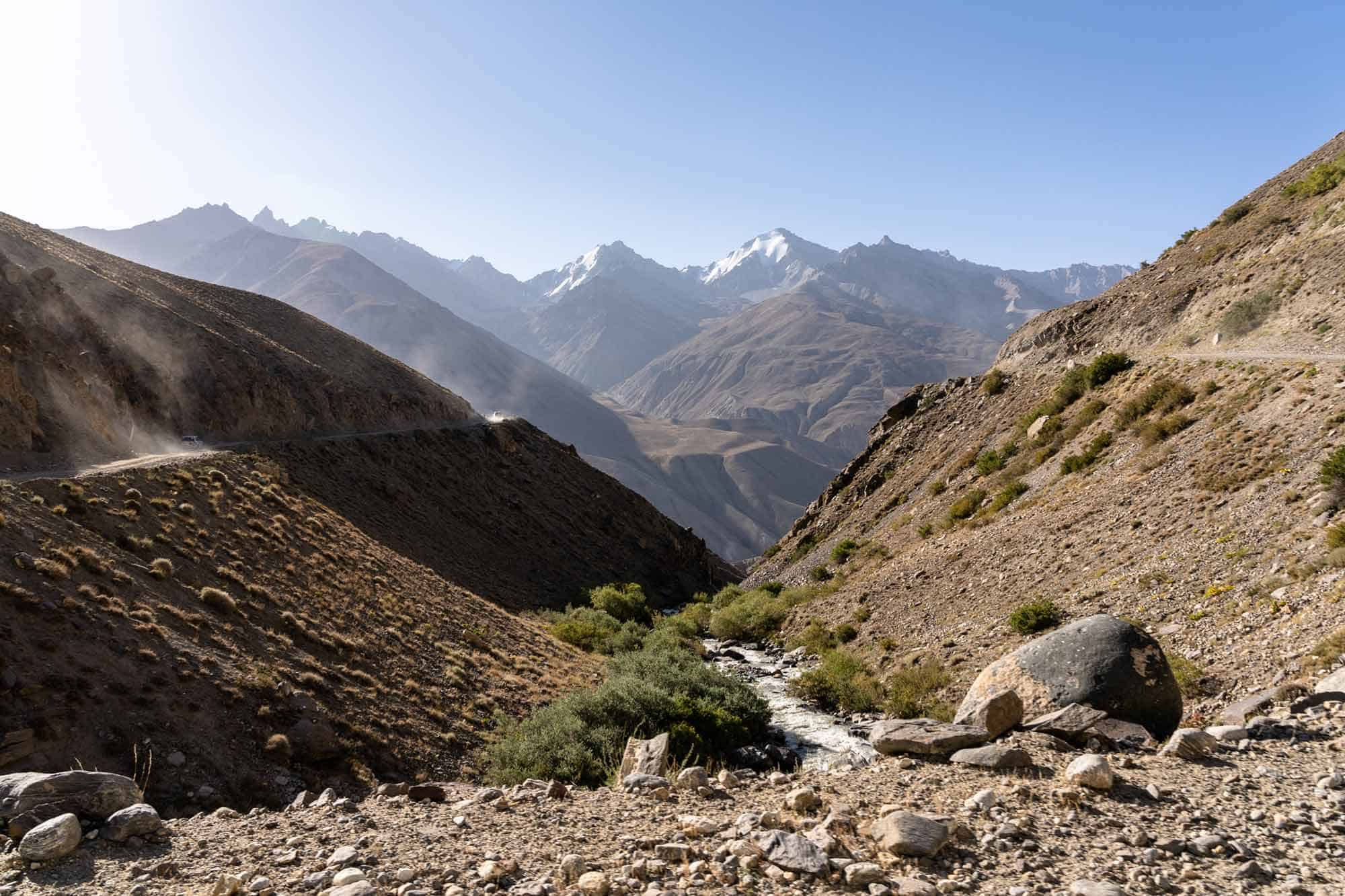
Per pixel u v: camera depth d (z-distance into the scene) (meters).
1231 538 21.98
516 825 7.02
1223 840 5.84
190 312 86.81
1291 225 48.19
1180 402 34.59
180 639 23.30
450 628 37.59
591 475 125.94
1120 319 56.44
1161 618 20.50
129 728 18.81
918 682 25.86
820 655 36.66
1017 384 59.19
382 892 5.27
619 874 5.60
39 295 58.19
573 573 88.38
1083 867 5.46
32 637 19.44
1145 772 7.75
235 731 20.73
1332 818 6.27
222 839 6.83
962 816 6.56
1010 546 33.53
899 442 68.19
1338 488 19.62
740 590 67.81
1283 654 14.38
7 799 6.77
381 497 72.50
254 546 34.81
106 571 24.58
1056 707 9.95
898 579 38.94
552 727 21.28
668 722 22.28
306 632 28.48
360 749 22.69
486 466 100.88
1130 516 28.44
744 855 5.65
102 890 5.61
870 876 5.21
